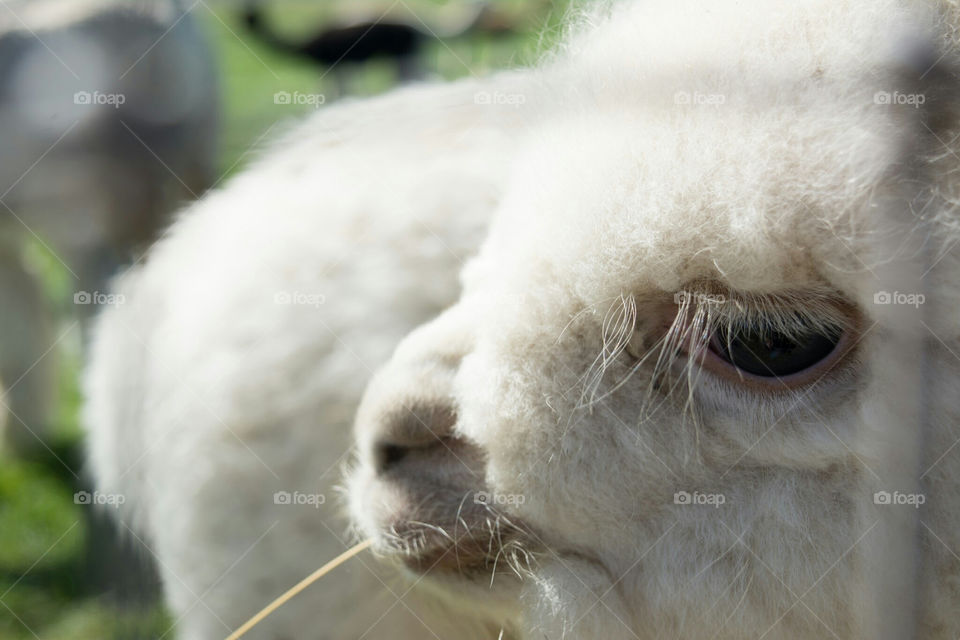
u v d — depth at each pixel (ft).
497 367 1.83
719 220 1.72
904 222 1.67
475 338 1.88
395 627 2.18
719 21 1.78
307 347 2.24
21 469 4.10
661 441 1.79
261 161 2.58
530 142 1.95
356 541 2.15
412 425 1.88
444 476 1.89
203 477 2.28
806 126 1.70
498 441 1.83
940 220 1.68
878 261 1.67
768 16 1.76
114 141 4.08
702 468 1.79
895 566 1.71
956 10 1.70
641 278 1.77
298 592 2.23
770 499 1.78
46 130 4.00
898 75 1.68
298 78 5.50
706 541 1.80
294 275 2.28
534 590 1.87
